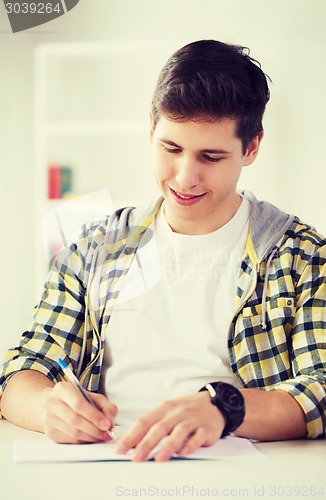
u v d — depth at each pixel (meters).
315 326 1.19
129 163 3.63
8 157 3.83
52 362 1.27
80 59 3.66
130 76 3.66
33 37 3.75
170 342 1.24
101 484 0.84
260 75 1.19
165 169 1.18
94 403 1.03
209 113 1.10
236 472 0.88
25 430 1.11
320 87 3.40
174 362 1.24
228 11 3.60
